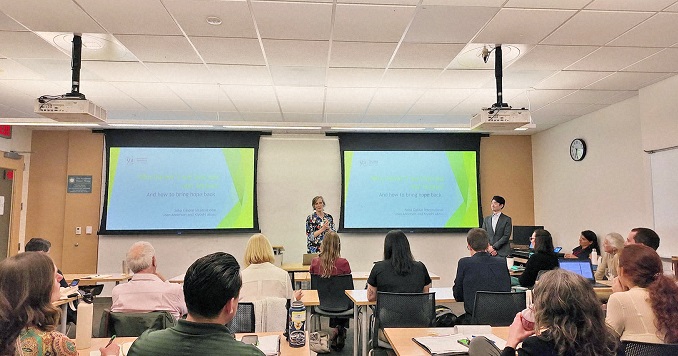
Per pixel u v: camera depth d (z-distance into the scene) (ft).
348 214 22.97
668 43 11.71
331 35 11.19
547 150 23.27
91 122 12.86
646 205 15.92
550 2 9.42
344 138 23.44
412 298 9.41
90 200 22.62
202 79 14.92
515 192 24.30
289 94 16.87
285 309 8.09
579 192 20.52
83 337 6.50
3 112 19.26
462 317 10.89
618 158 17.92
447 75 14.55
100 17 10.08
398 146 23.57
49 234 22.54
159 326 7.00
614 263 14.10
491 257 10.54
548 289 4.34
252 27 10.68
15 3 9.37
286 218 23.16
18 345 4.41
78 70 11.44
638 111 16.88
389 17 10.18
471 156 23.81
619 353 4.26
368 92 16.61
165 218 22.18
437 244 23.40
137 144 22.38
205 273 3.77
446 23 10.50
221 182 22.67
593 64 13.46
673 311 6.12
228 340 3.75
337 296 13.24
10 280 4.48
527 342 4.27
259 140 23.32
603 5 9.55
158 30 10.82
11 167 21.49
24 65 13.37
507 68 13.88
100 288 16.55
